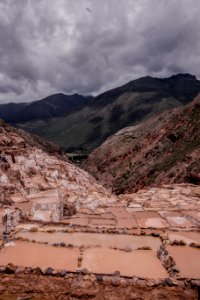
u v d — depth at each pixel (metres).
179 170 45.28
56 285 6.18
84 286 6.11
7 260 6.91
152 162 58.94
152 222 11.70
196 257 7.34
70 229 8.94
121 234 8.80
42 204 11.61
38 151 20.03
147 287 6.02
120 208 14.12
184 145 53.53
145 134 81.62
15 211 9.82
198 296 5.94
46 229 8.89
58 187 15.52
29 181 14.96
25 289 6.21
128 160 73.31
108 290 6.06
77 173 20.53
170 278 6.17
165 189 19.64
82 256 7.21
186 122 59.59
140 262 7.00
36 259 7.01
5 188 13.00
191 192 18.16
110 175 73.75
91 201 14.97
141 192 19.25
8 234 8.31
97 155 96.69
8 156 16.22
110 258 7.15
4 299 6.05
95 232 8.84
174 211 13.51
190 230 9.60
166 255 7.21
